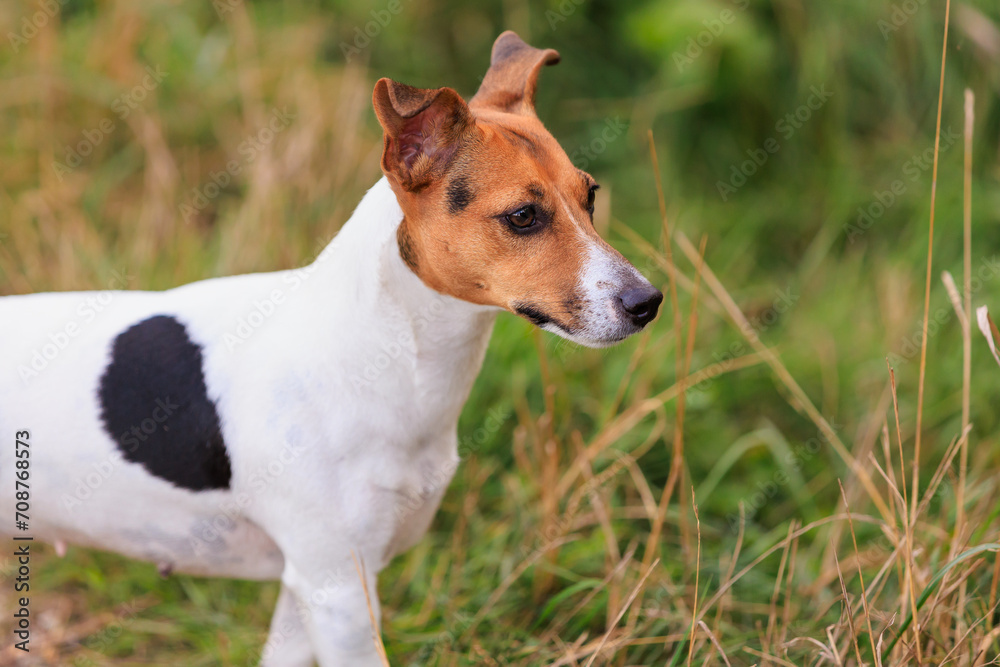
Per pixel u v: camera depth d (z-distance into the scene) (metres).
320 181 5.89
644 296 2.89
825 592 4.09
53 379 3.12
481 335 3.18
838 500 4.89
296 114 6.31
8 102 6.14
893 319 5.70
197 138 6.34
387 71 7.16
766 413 5.45
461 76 7.38
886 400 4.79
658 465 4.99
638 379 5.18
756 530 4.68
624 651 3.83
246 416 3.04
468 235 2.90
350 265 3.04
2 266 5.38
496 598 4.01
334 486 3.03
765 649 3.63
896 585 4.04
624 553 4.48
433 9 7.52
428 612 4.13
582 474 4.63
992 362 5.38
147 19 6.63
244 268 5.40
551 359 5.13
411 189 2.88
